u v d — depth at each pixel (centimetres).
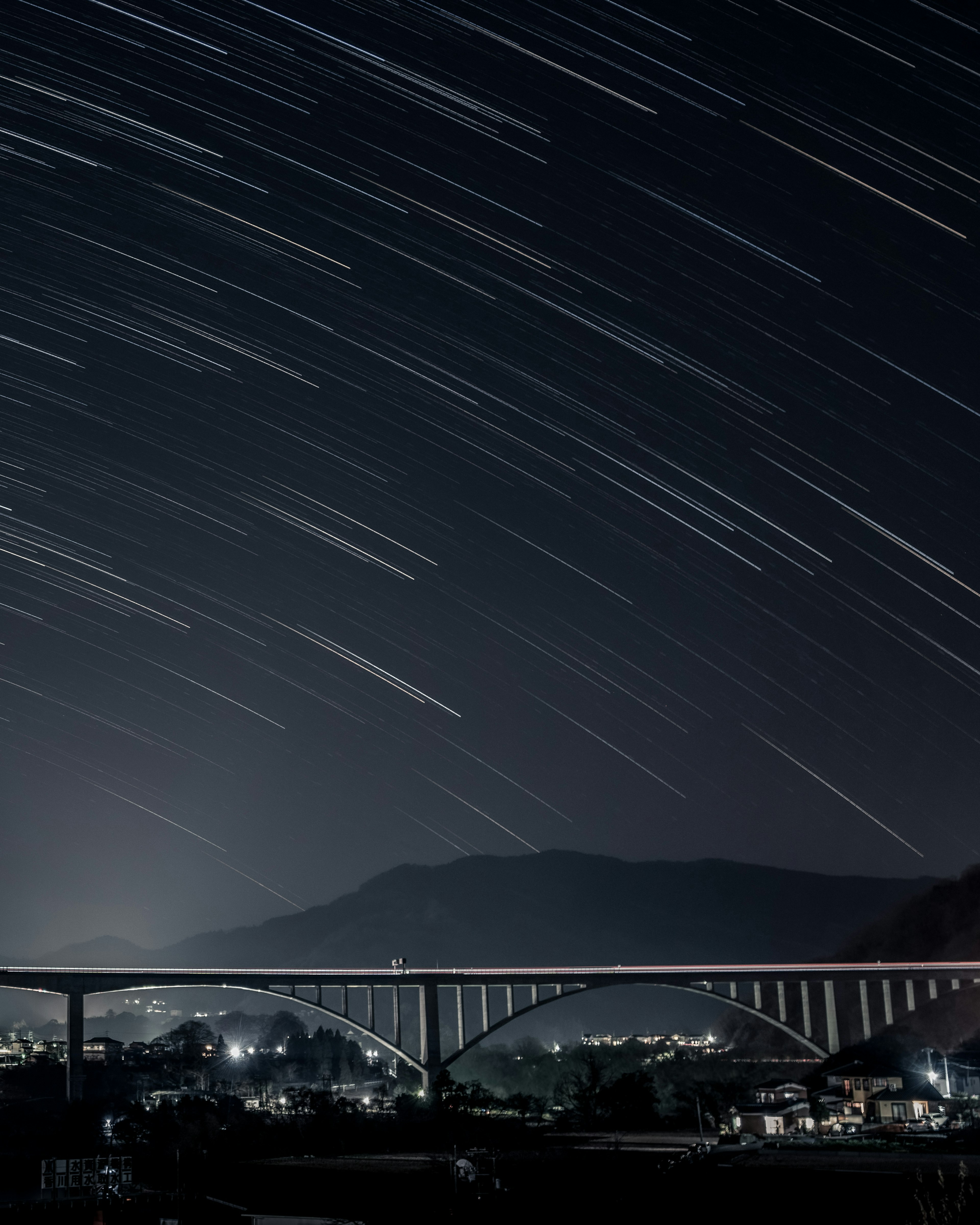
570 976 18725
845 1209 5684
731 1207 5984
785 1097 10681
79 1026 17375
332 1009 18438
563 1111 12850
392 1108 13488
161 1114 11281
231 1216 6912
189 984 17938
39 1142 10912
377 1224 6412
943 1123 9344
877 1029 19212
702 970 18425
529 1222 6144
